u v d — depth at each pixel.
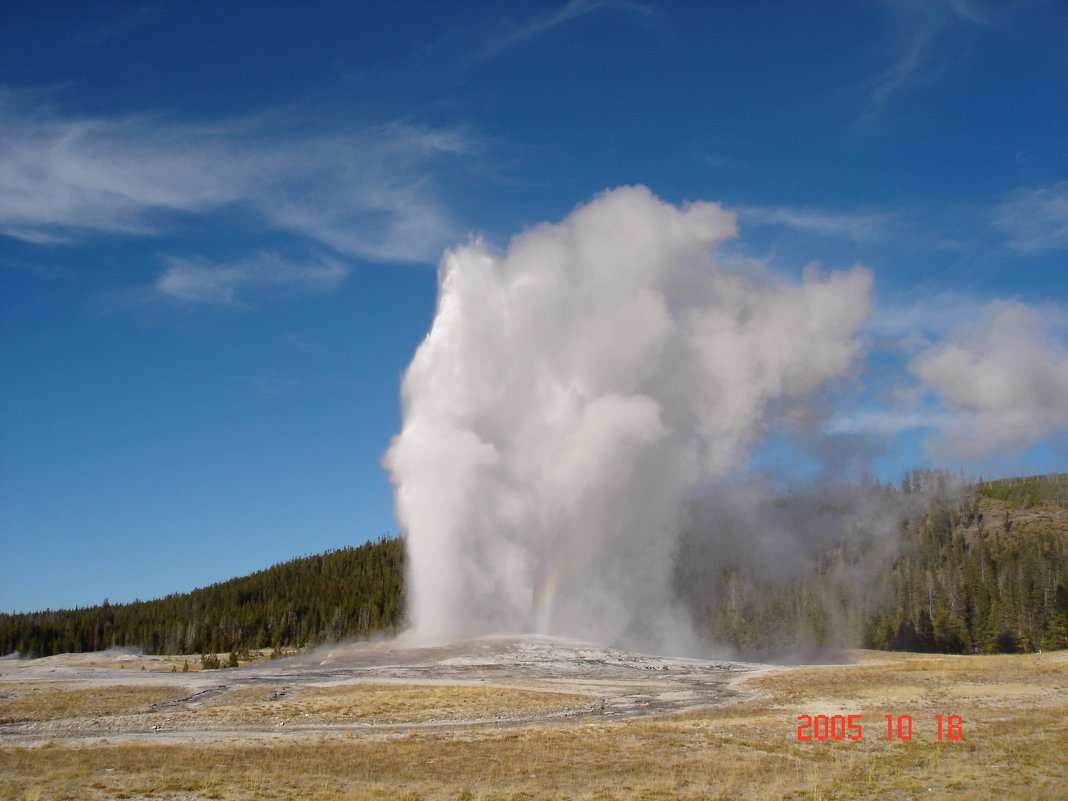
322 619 129.38
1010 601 116.19
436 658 65.06
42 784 25.64
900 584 138.00
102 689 51.03
